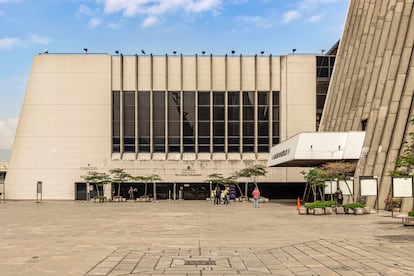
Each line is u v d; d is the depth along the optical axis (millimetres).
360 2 50844
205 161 61219
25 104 61719
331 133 38438
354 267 10602
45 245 14797
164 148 61844
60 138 61375
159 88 62250
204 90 62438
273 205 45312
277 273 10070
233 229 20172
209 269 10562
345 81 49594
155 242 15547
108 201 57531
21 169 61281
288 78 62594
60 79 61875
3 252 13203
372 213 29547
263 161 61281
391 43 37594
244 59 62781
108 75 61719
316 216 28297
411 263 11039
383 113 35656
